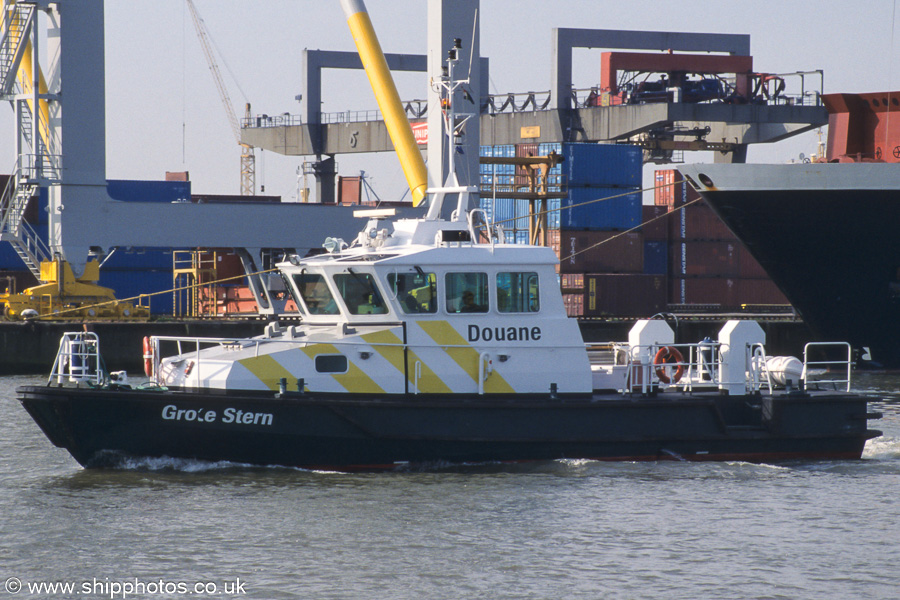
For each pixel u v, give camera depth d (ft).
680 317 505.66
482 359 168.55
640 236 533.14
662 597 120.37
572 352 174.60
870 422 246.88
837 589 123.34
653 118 618.85
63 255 438.81
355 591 121.39
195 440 163.94
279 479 164.96
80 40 436.35
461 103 409.28
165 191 587.27
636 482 166.91
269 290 487.61
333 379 165.37
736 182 367.04
